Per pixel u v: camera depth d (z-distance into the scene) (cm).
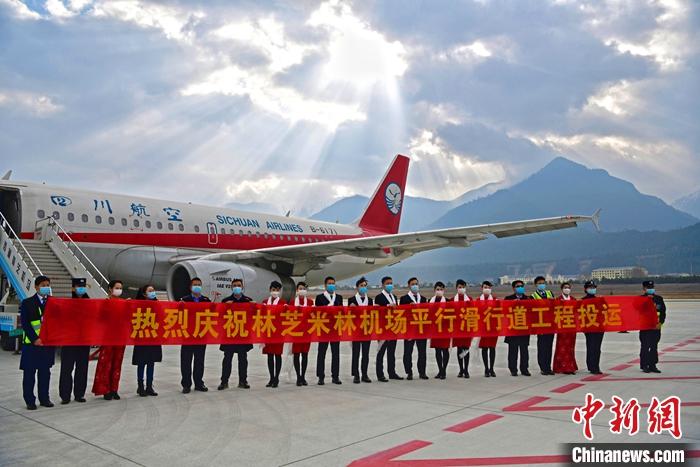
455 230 1666
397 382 974
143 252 1705
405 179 3061
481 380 987
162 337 845
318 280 2508
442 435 602
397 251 1964
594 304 1030
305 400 805
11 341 1388
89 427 649
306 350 941
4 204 1594
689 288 10425
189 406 766
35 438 601
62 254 1408
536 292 1091
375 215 2867
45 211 1523
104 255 1622
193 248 1866
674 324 2284
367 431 622
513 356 1034
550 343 1041
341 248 1767
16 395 847
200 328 873
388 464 505
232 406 764
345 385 944
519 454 532
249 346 910
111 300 819
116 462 514
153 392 848
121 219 1678
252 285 1592
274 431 625
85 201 1622
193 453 542
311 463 509
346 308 962
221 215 2022
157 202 1834
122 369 1130
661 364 1149
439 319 1000
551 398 805
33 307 760
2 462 515
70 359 795
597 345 1030
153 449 557
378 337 977
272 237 2197
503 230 1695
